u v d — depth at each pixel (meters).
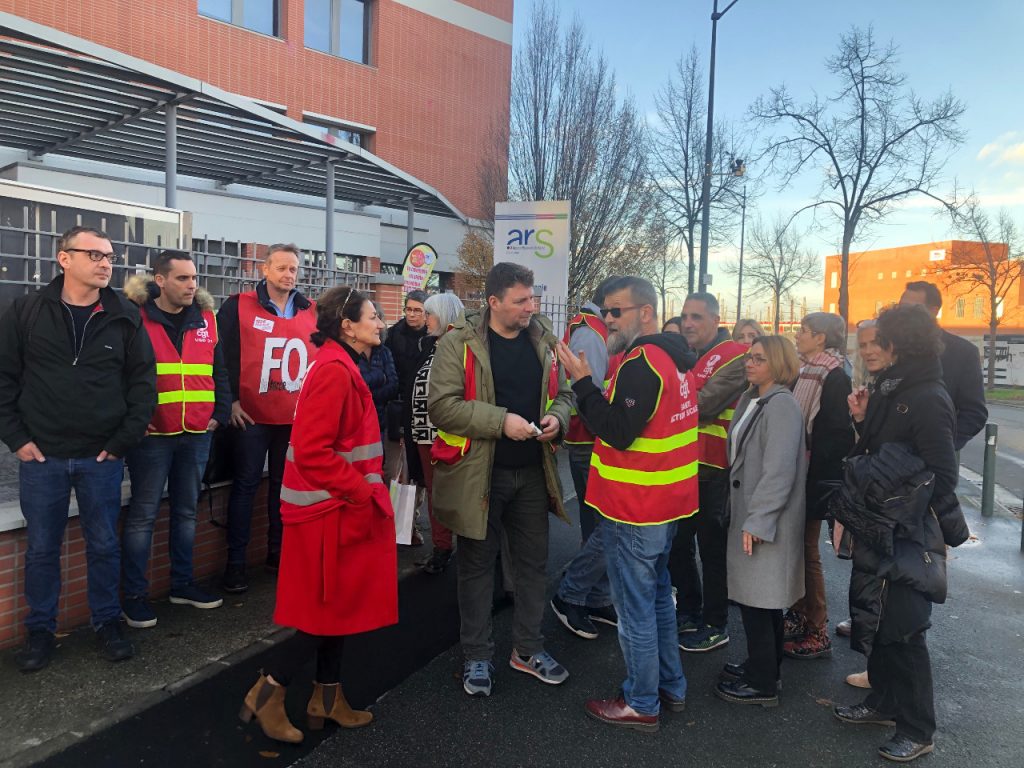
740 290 34.50
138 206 5.36
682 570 4.35
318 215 17.31
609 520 3.25
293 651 3.03
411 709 3.41
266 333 4.64
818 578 4.07
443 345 3.55
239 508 4.53
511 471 3.61
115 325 3.60
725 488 3.64
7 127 11.23
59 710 3.17
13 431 3.38
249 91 17.59
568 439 4.45
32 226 4.79
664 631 3.44
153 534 4.38
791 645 4.12
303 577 2.98
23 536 3.68
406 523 3.60
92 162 13.82
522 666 3.79
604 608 4.55
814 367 4.07
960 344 4.27
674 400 3.18
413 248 10.23
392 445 5.74
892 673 3.16
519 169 17.22
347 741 3.12
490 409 3.39
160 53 15.94
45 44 8.23
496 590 5.05
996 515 7.76
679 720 3.40
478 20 22.62
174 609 4.28
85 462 3.53
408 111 20.98
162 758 2.90
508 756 3.06
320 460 2.89
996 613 4.85
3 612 3.61
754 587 3.43
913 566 3.02
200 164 13.18
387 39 20.33
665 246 19.47
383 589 3.10
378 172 13.16
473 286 18.48
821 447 3.89
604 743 3.18
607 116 16.86
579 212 16.72
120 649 3.62
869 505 3.04
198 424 4.14
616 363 4.37
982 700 3.66
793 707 3.55
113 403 3.57
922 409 3.04
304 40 18.78
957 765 3.09
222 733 3.10
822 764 3.07
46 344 3.42
